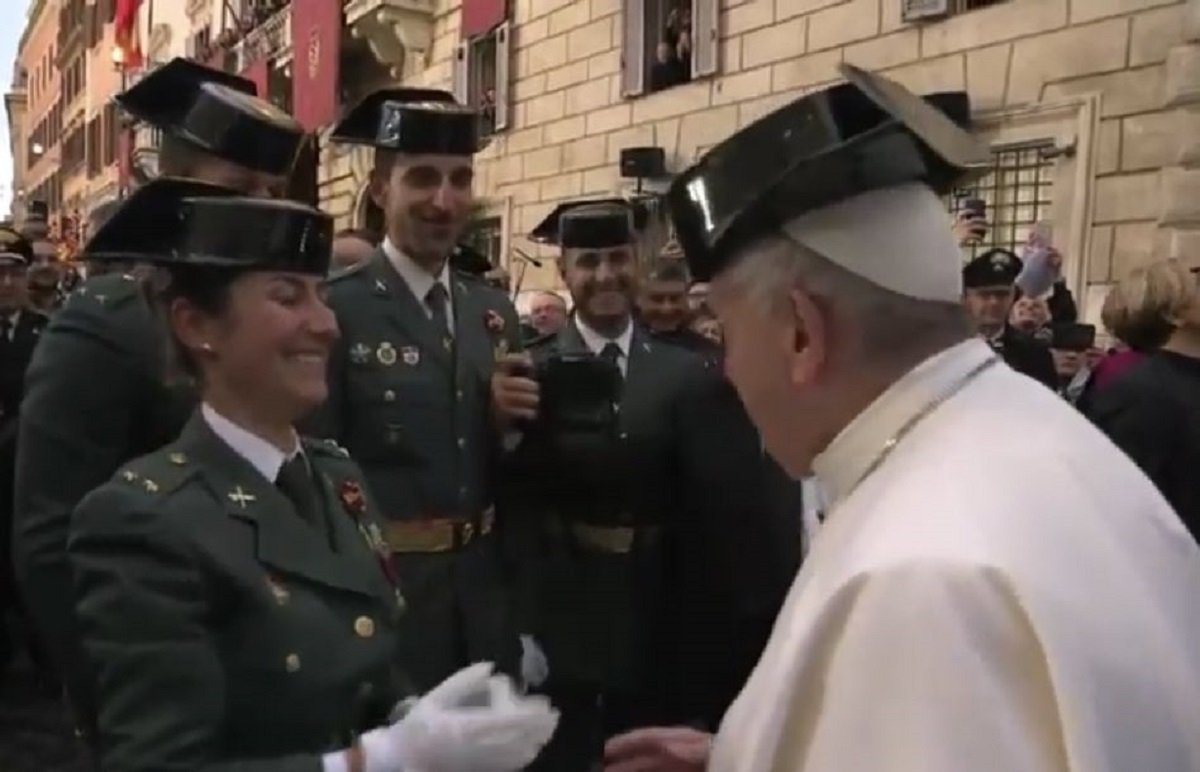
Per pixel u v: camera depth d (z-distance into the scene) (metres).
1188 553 1.06
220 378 1.56
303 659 1.47
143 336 2.13
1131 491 1.05
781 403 1.17
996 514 0.95
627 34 11.37
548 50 12.66
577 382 2.85
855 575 0.96
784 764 1.01
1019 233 7.79
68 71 40.22
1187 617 1.01
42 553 2.04
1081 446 1.07
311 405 1.60
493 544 2.83
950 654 0.88
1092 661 0.88
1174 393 2.97
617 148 11.62
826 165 1.08
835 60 9.10
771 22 9.73
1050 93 7.53
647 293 3.96
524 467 2.85
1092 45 7.27
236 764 1.36
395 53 15.55
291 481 1.61
